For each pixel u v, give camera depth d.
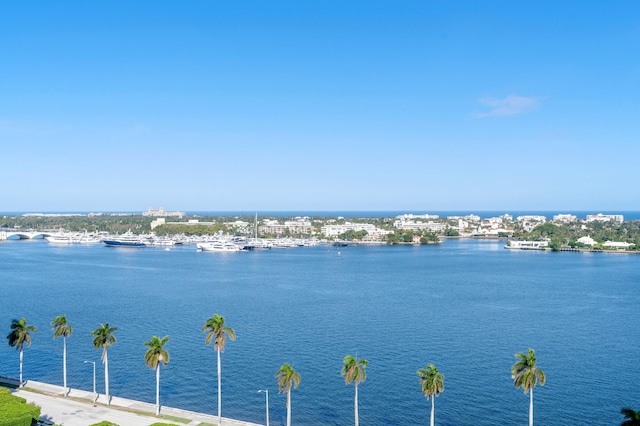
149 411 153.50
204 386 181.38
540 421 154.00
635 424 111.62
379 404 166.00
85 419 145.38
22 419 120.38
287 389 135.12
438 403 166.25
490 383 182.25
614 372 192.50
